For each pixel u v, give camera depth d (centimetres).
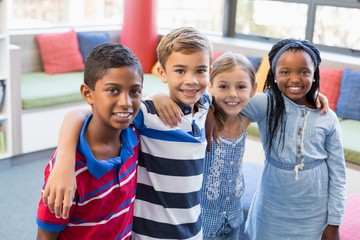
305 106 192
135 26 550
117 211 136
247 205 275
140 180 154
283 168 191
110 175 131
